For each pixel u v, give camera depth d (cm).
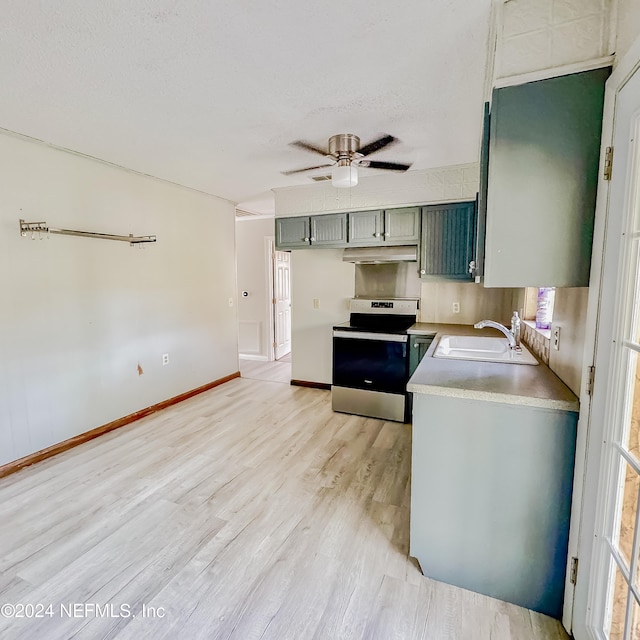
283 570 167
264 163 310
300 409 373
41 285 268
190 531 192
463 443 154
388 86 187
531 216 133
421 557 164
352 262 382
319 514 206
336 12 134
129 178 331
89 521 200
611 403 112
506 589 153
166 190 370
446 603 151
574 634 134
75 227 289
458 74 176
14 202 251
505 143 133
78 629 139
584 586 128
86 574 164
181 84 185
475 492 154
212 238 435
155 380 367
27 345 261
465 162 316
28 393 262
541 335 212
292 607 148
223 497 222
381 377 342
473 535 156
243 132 246
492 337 287
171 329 384
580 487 133
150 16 135
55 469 255
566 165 128
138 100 202
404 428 326
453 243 333
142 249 347
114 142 263
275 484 236
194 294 412
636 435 103
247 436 308
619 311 108
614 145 113
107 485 235
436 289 377
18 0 125
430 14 135
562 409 138
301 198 391
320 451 282
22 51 156
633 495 102
